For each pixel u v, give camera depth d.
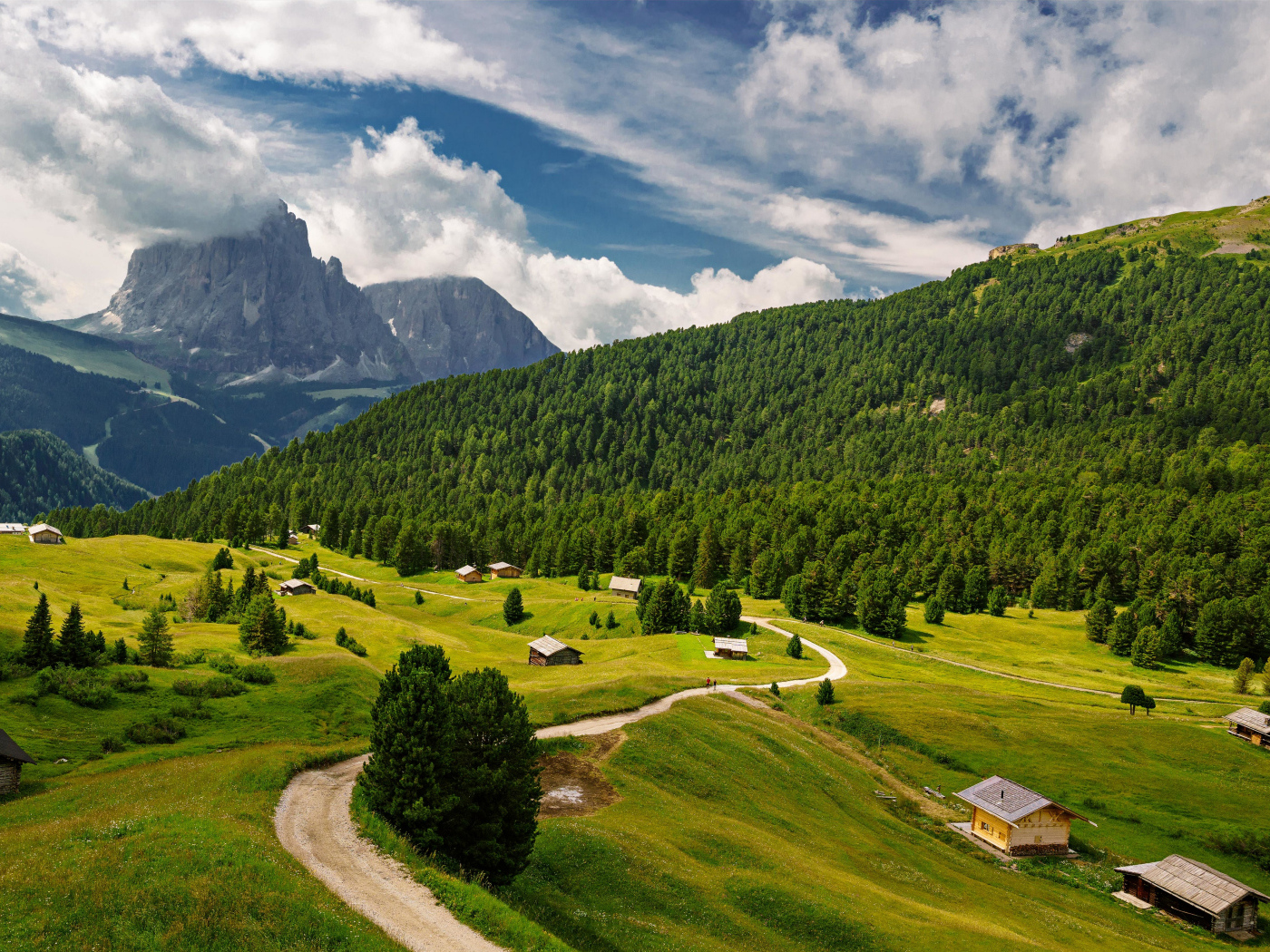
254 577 138.25
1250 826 72.19
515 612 166.12
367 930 27.31
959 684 118.06
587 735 68.12
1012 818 66.38
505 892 37.81
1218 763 85.88
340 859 34.16
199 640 104.12
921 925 43.09
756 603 174.88
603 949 34.69
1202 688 125.94
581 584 193.12
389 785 38.66
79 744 59.56
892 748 88.19
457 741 39.28
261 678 84.56
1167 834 71.38
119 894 26.36
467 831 38.69
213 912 25.98
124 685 74.31
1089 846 68.75
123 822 33.50
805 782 71.31
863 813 69.12
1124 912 58.06
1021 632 161.50
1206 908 56.00
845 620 159.38
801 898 43.22
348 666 90.44
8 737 49.94
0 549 159.75
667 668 110.56
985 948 40.78
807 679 110.00
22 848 30.62
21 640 86.19
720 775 65.25
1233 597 159.75
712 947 36.81
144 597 140.62
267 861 30.69
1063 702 109.75
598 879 41.94
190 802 38.75
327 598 157.50
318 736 66.88
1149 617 150.88
